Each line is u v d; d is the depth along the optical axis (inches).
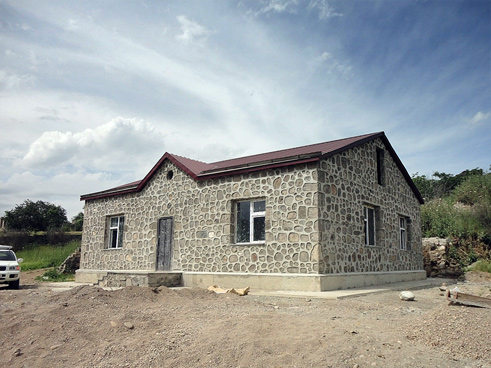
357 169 513.3
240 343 213.2
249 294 402.6
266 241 459.8
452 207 934.4
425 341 208.8
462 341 201.2
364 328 235.6
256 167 475.2
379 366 178.5
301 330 226.8
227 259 494.3
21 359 230.8
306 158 433.7
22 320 280.2
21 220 1406.3
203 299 346.9
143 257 605.6
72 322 269.4
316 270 415.8
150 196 613.9
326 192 442.9
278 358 194.4
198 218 536.4
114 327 255.1
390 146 600.1
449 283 610.5
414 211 689.0
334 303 339.3
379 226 553.9
